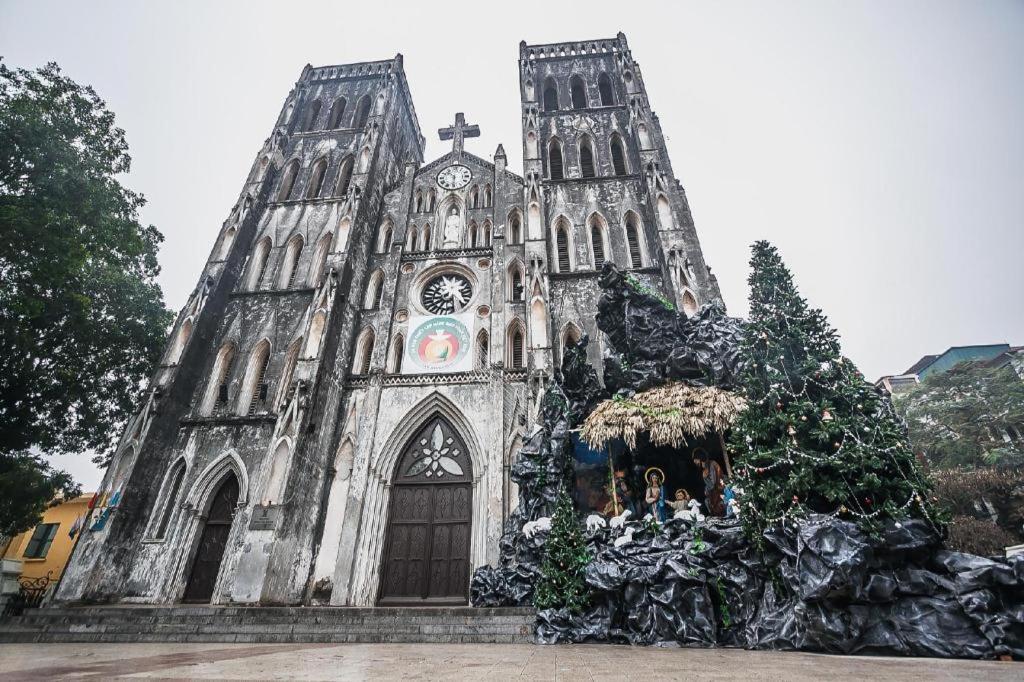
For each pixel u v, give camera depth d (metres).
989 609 9.59
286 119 41.72
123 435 24.67
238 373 28.41
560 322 29.19
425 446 26.41
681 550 13.55
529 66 43.44
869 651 9.77
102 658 9.05
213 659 8.51
